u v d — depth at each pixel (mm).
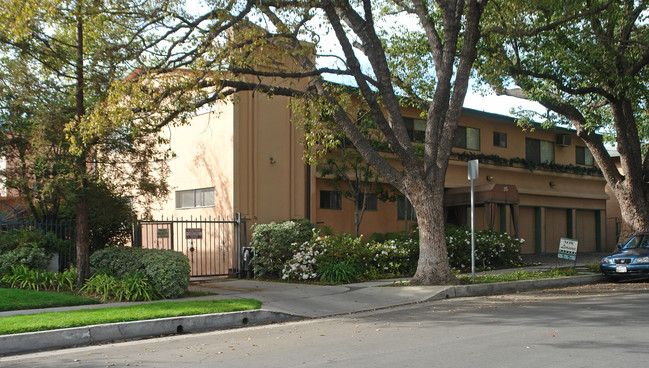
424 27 15664
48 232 15086
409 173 14305
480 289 13828
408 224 23234
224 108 18297
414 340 8109
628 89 18188
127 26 13398
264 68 18594
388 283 14859
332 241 16578
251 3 12969
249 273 17156
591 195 30906
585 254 28859
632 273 15711
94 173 12961
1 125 12938
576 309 10727
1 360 7648
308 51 13531
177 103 13125
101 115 11836
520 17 17391
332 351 7535
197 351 7883
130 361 7297
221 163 18312
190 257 19281
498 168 25641
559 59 18453
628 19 17984
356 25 14664
